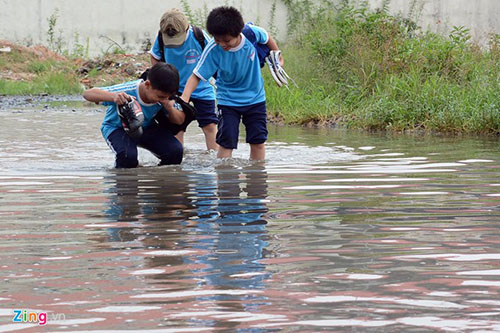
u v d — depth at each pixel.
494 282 4.70
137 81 10.75
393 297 4.39
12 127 17.09
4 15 41.06
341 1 39.84
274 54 11.76
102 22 42.03
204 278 4.78
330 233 6.08
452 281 4.72
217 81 11.72
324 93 21.41
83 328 3.94
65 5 41.59
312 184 8.73
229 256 5.32
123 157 10.47
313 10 40.19
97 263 5.16
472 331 3.86
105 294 4.47
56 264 5.14
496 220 6.59
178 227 6.31
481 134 15.52
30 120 19.23
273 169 10.18
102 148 12.91
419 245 5.67
